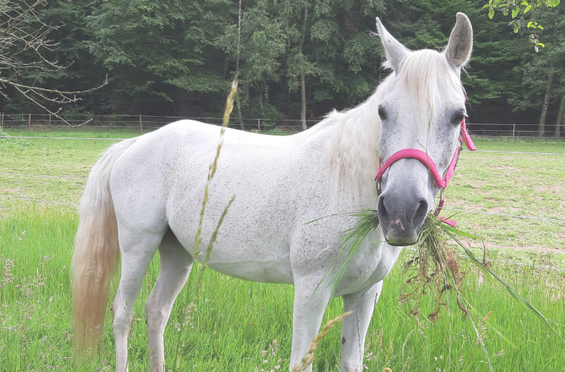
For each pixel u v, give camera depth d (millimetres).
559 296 3760
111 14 27953
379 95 1969
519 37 29594
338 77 30266
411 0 30547
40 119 27875
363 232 1879
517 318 3119
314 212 2078
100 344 2666
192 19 30062
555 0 3844
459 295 1836
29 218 5879
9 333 2627
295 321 2100
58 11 28312
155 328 2730
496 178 12516
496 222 7910
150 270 4012
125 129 27469
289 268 2246
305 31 30203
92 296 2654
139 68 29625
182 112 31828
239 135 2623
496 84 29812
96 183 2854
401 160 1657
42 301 3330
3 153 14844
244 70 29109
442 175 1771
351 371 2189
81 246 2775
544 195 10508
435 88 1697
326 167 2098
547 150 19844
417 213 1616
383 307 3258
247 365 2551
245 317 3162
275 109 30703
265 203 2248
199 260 2584
